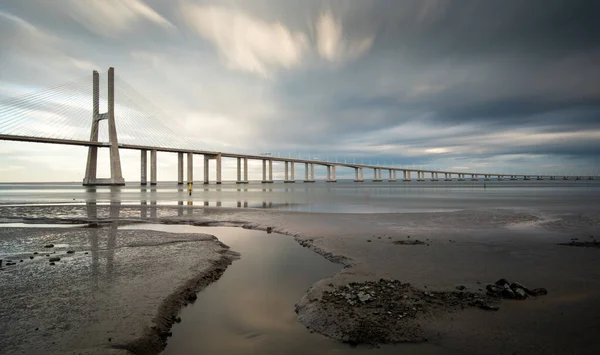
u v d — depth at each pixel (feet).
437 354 14.80
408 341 16.01
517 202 115.85
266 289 24.53
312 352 15.34
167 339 16.90
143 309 19.62
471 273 26.68
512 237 43.50
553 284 23.72
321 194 194.18
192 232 51.34
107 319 18.13
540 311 18.97
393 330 17.04
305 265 31.30
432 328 17.19
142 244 40.32
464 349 15.10
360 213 77.36
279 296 23.04
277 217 69.87
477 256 32.71
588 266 28.63
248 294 23.44
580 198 138.92
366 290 22.54
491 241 40.70
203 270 28.45
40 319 17.95
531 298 20.98
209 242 41.65
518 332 16.52
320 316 18.98
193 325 18.56
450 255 33.24
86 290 22.93
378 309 19.56
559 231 48.39
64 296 21.66
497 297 21.16
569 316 18.21
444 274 26.45
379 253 34.50
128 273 27.37
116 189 285.02
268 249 38.58
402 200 134.62
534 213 74.23
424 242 40.22
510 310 19.16
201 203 116.16
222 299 22.52
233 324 18.69
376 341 16.10
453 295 21.63
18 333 16.25
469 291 22.31
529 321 17.71
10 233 48.39
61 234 47.52
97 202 119.44
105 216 73.00
